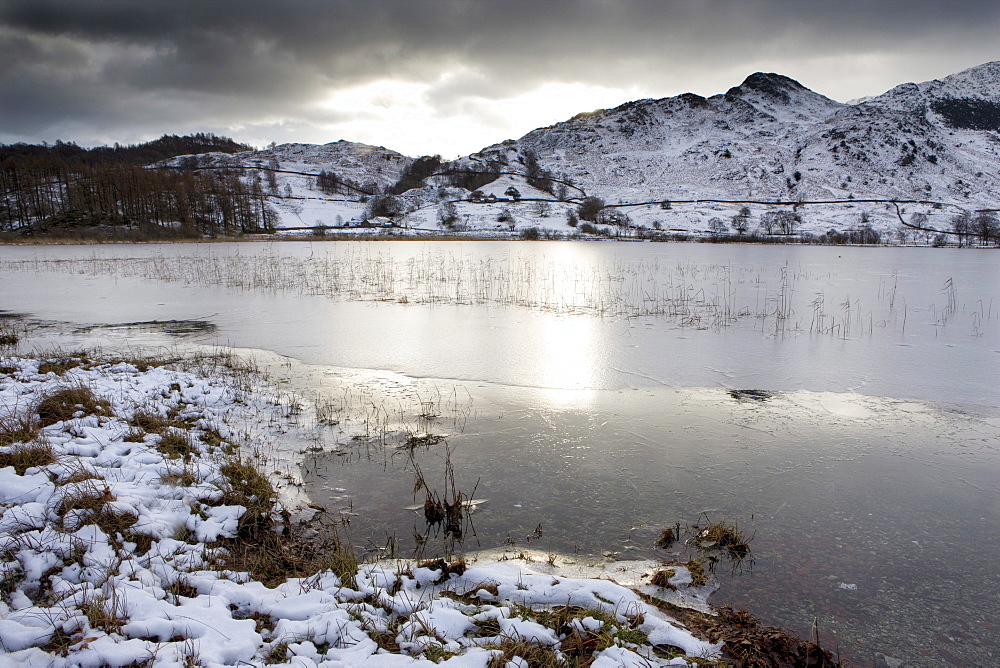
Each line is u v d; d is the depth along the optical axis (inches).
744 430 279.9
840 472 237.1
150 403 279.0
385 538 189.0
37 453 200.2
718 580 167.3
